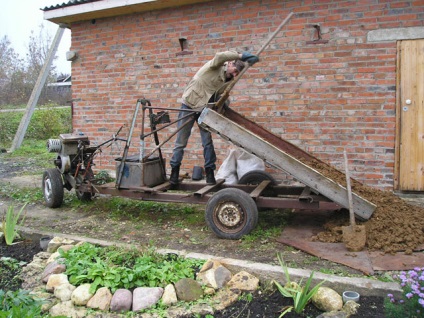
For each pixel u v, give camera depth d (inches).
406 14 241.1
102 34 327.3
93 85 336.5
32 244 194.5
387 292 134.9
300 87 267.7
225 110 229.3
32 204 261.0
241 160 268.1
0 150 495.8
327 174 204.7
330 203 188.2
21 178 344.8
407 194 249.9
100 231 206.4
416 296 110.4
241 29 279.7
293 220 214.8
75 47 339.9
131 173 218.7
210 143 223.0
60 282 146.6
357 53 252.7
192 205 249.8
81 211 243.8
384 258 159.5
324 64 260.5
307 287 129.4
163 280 145.0
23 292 129.3
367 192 199.2
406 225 175.6
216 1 285.4
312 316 130.0
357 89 254.8
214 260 155.1
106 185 231.0
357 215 180.7
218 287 144.9
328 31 257.9
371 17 247.9
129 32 316.8
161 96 311.3
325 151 265.3
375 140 253.9
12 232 192.4
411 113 245.8
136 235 199.5
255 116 280.7
